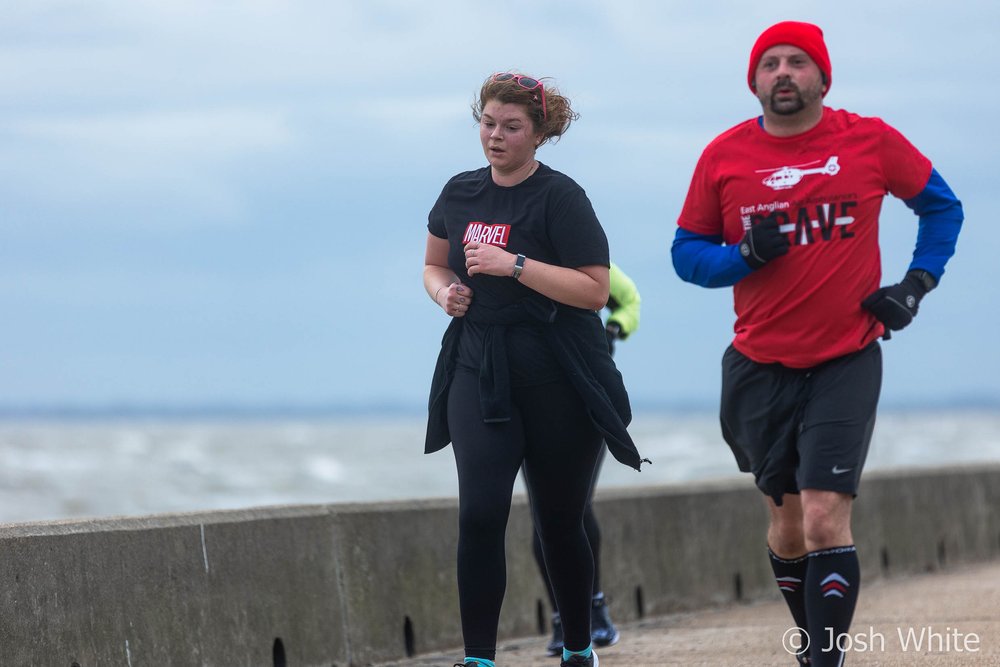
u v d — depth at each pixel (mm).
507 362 15141
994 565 37531
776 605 29672
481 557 15023
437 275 16359
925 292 15695
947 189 15938
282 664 19062
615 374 15492
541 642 23891
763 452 15891
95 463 146375
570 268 15164
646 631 25312
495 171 15555
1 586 14906
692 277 16156
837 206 15297
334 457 179125
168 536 17422
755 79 15750
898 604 26719
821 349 15336
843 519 15008
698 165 16281
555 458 15422
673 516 28609
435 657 21969
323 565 20219
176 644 17188
